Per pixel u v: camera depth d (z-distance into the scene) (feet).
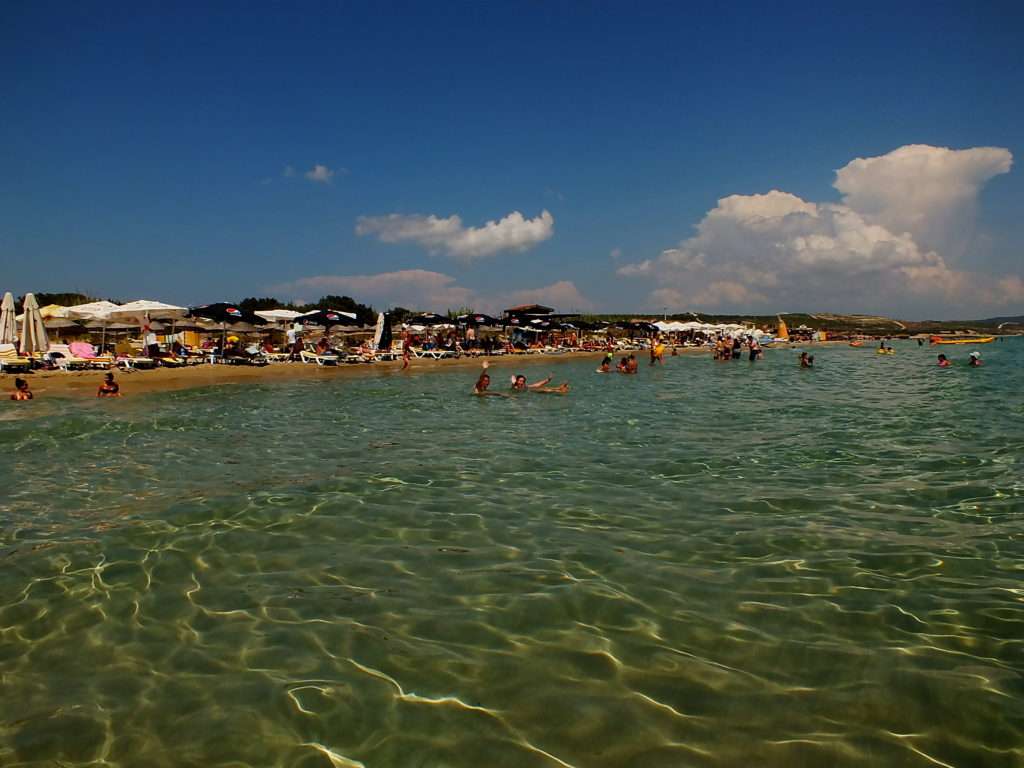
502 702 11.28
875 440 37.06
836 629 13.79
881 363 137.80
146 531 20.66
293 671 12.34
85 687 11.84
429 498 24.68
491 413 52.29
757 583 16.29
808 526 20.84
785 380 89.66
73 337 113.91
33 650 13.19
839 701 11.15
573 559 18.10
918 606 14.87
